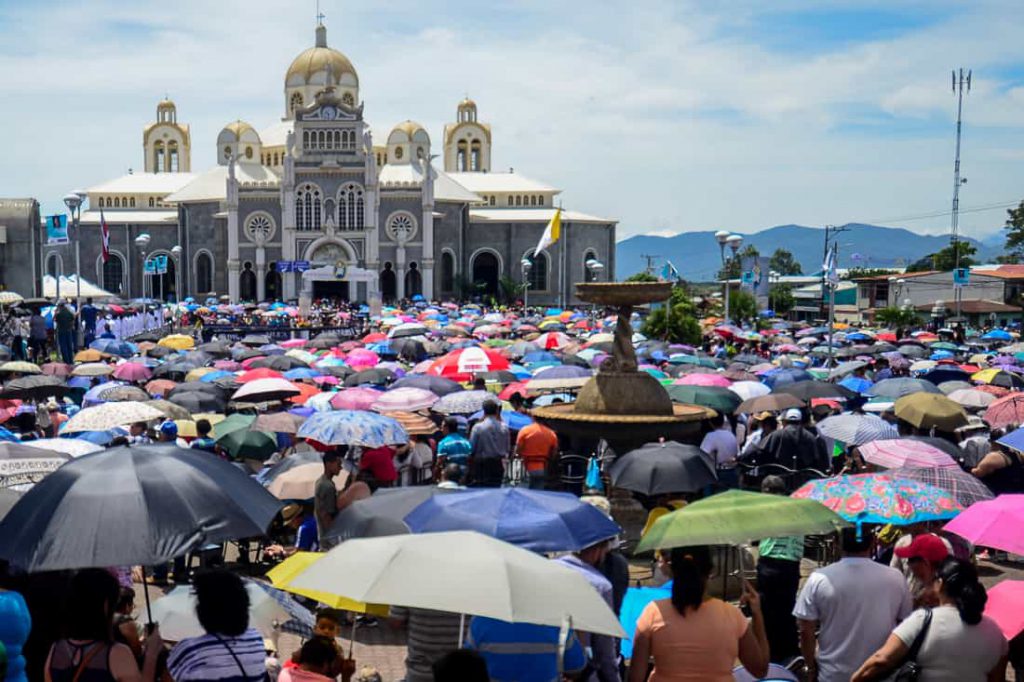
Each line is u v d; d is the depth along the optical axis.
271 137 159.62
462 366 29.98
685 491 16.55
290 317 88.19
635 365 24.92
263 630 10.80
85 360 39.00
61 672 9.14
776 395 24.59
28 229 61.62
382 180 145.50
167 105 176.38
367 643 15.86
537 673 9.66
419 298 122.69
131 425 22.28
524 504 11.61
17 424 23.59
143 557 9.44
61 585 11.01
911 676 9.98
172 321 80.50
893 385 27.05
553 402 27.31
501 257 151.75
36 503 9.91
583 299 25.03
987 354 42.56
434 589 8.36
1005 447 20.72
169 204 158.38
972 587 9.95
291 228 136.62
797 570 14.09
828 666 11.05
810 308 121.81
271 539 20.66
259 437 21.61
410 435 23.48
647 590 12.05
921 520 13.01
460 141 172.00
